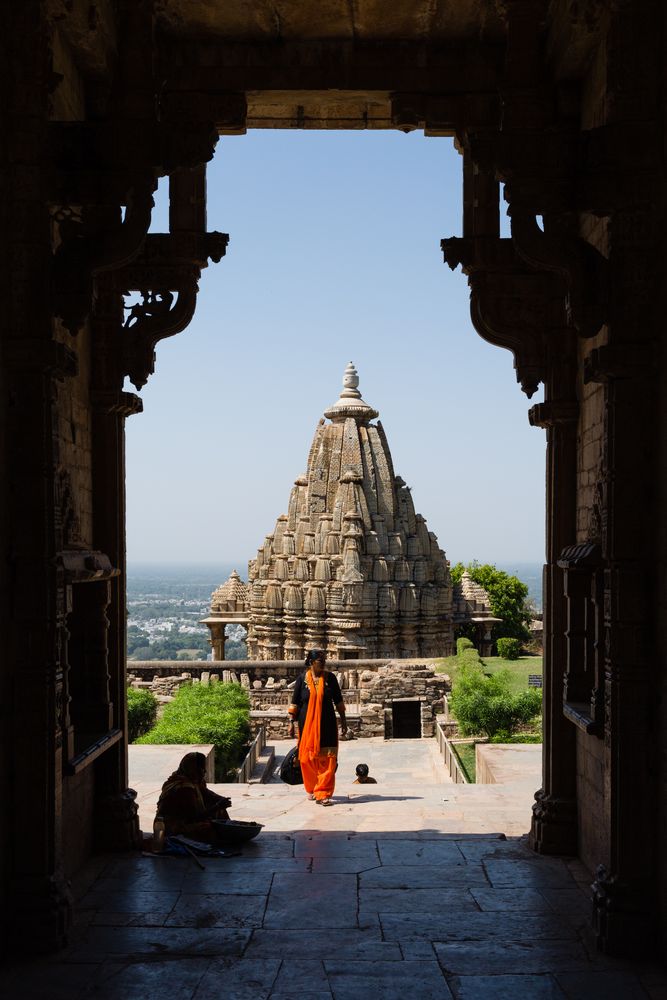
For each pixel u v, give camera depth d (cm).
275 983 612
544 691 935
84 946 676
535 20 710
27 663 671
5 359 666
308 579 3562
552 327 923
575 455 918
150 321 927
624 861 670
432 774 2086
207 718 2055
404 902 766
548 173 689
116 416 931
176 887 805
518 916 736
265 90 897
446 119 899
